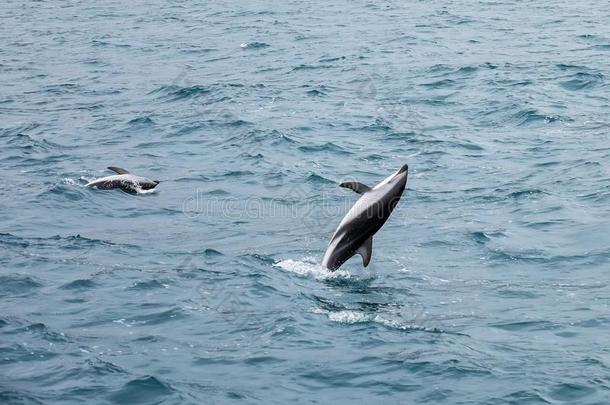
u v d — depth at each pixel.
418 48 61.84
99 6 94.44
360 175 34.03
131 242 27.03
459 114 42.91
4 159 37.25
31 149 38.78
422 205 30.03
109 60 62.44
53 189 32.06
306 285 23.30
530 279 23.78
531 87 47.31
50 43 71.00
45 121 44.44
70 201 31.08
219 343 19.70
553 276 23.95
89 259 25.31
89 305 21.83
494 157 35.66
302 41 67.00
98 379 17.84
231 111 44.97
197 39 70.12
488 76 51.03
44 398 17.06
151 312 21.39
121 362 18.67
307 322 20.77
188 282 23.38
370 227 20.30
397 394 17.48
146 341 19.78
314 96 48.06
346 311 21.50
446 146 37.44
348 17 79.69
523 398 17.23
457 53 59.28
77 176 34.44
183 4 93.44
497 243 26.31
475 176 33.22
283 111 44.72
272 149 37.78
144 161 36.75
